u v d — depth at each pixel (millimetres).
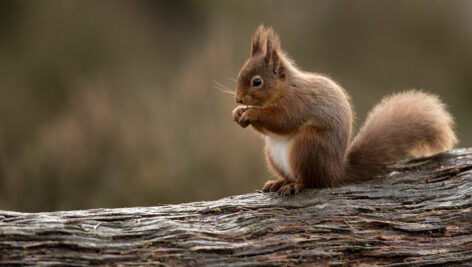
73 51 17688
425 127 7988
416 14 20562
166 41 19438
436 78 19297
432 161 7633
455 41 20250
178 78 16141
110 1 19859
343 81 18594
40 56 17172
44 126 14898
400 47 20156
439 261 5387
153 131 13570
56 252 5156
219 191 12383
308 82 7426
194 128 13508
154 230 5586
